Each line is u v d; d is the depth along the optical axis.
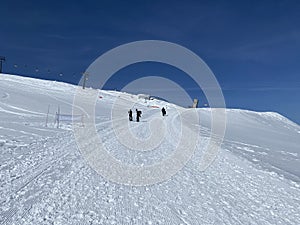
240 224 5.70
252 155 17.30
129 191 7.14
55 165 9.13
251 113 86.81
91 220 5.18
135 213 5.71
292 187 9.37
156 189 7.53
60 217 5.18
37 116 30.88
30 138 15.38
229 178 9.64
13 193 6.23
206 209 6.34
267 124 72.88
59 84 83.25
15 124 20.94
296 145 35.56
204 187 8.15
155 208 6.11
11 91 52.75
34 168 8.55
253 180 9.74
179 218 5.68
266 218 6.18
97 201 6.18
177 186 7.99
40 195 6.22
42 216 5.16
